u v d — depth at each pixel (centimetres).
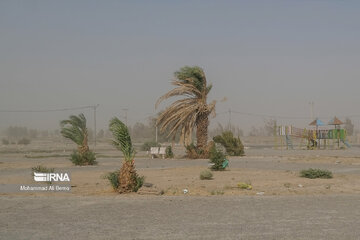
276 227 946
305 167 2786
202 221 1016
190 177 2156
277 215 1089
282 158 3781
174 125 3938
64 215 1105
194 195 1484
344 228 934
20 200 1366
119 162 3475
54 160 3866
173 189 1642
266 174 2278
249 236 862
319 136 6138
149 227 953
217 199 1371
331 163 3178
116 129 1550
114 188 1558
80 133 3189
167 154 4134
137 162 3494
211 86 3991
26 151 6406
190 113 3903
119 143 1558
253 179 2030
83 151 3180
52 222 1016
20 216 1095
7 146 9675
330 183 1855
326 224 977
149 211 1155
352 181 1931
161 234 885
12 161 3716
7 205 1270
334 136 6041
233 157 4022
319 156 3950
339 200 1347
